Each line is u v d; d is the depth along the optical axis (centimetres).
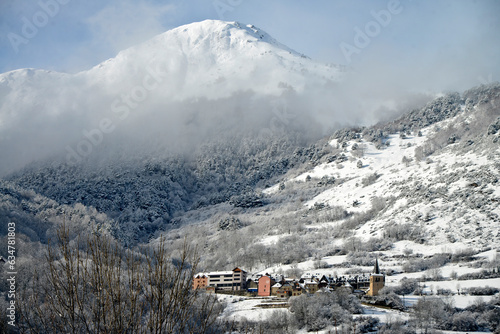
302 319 12175
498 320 11556
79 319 1656
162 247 1869
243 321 9850
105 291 1709
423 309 12050
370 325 11750
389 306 13962
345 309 12812
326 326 11762
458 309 12638
